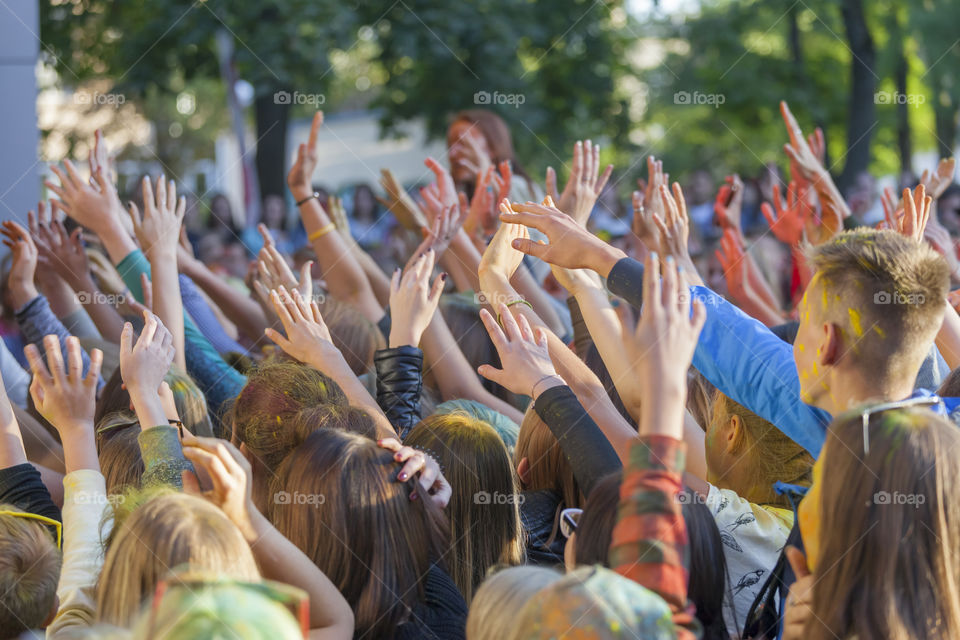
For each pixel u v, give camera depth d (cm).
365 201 1057
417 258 326
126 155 1372
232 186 2003
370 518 186
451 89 1163
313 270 507
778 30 1595
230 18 1033
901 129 1549
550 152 1243
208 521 159
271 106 1150
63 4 1133
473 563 222
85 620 183
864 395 176
